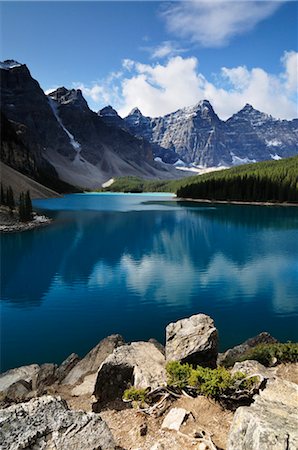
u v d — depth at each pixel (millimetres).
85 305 31047
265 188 165625
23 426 6980
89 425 7246
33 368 18562
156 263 47156
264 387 10742
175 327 14805
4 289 35688
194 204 164625
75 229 80375
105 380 12672
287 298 32781
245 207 145875
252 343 20672
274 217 107500
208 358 13328
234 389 10711
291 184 160875
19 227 78750
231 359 17531
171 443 8461
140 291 35000
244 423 7309
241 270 43125
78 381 16625
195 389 11133
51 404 7715
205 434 8758
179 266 45312
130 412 10578
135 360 13211
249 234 72375
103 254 53250
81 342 23844
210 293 34250
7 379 17312
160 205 158375
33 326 26484
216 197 179625
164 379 11992
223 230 78500
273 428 6652
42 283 37875
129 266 45469
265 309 30062
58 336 24750
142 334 25266
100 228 81875
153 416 10125
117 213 119000
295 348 15586
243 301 32031
